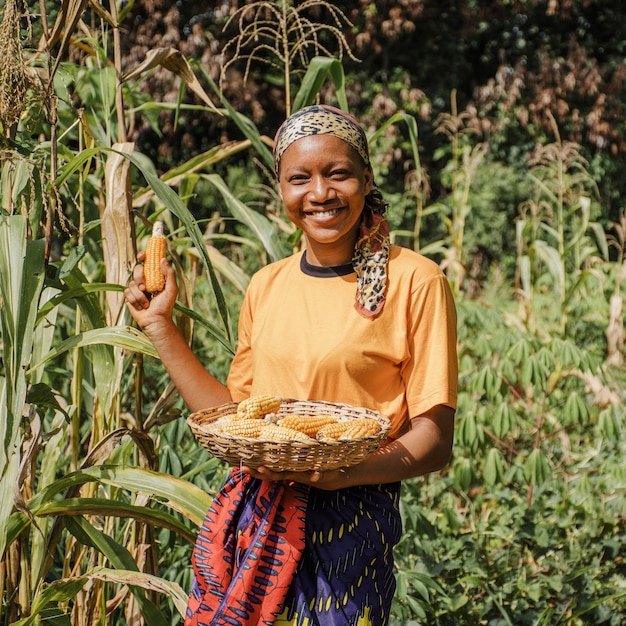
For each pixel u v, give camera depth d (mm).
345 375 2256
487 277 12914
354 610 2182
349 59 13414
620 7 15227
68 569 3039
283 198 2328
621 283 7551
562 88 13922
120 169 2893
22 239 2432
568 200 7695
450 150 13398
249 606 2162
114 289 2789
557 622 3529
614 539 3914
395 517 2289
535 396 5734
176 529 2752
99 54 3352
